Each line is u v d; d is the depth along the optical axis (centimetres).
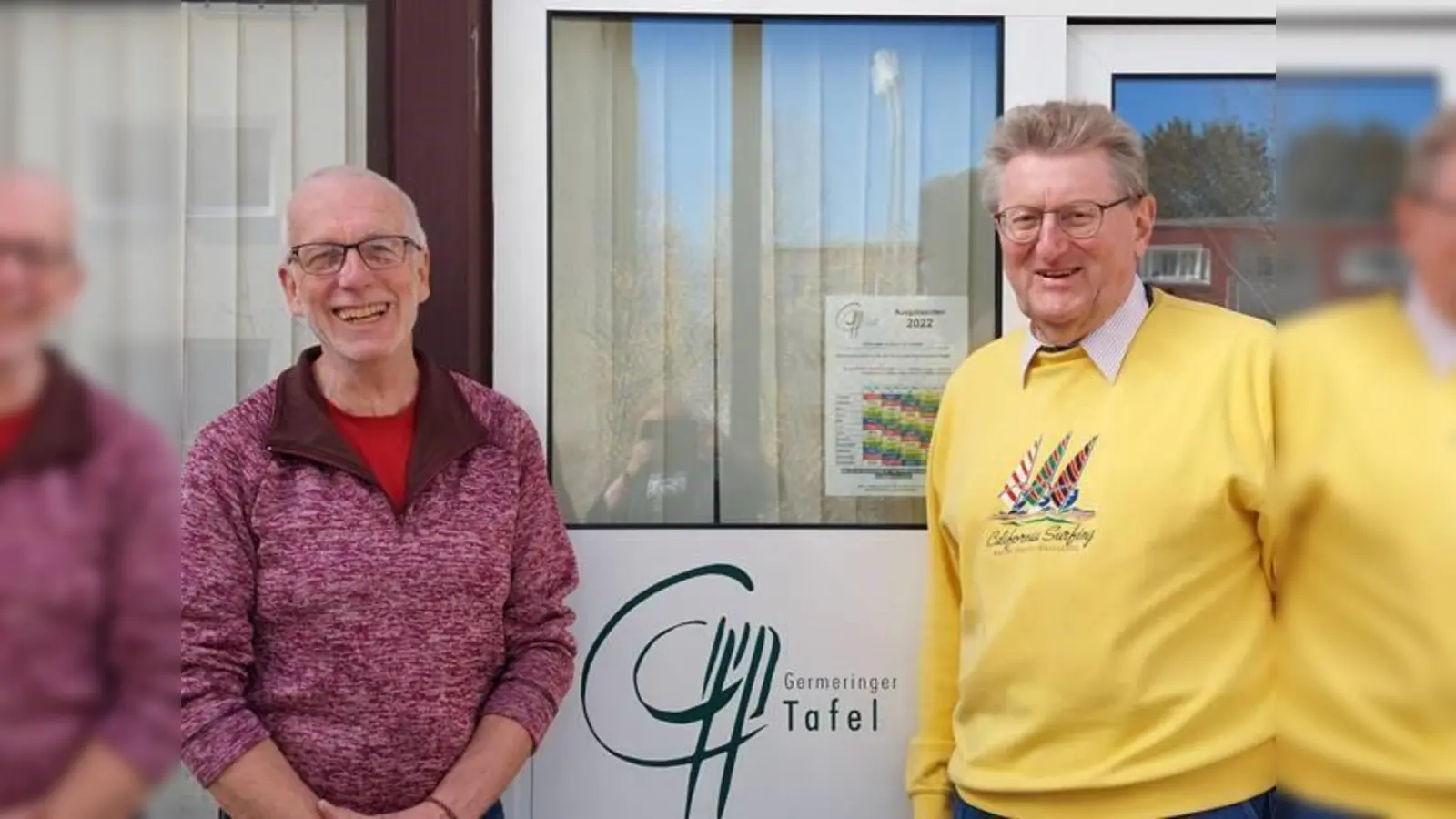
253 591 186
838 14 248
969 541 196
